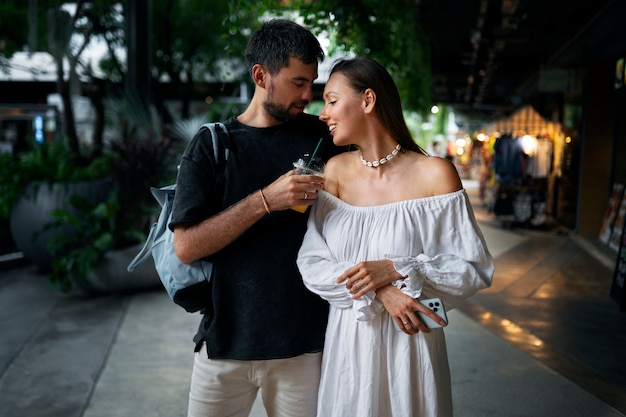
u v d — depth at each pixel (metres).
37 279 6.29
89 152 7.77
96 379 3.66
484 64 12.27
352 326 1.75
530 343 4.36
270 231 1.84
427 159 1.80
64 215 5.51
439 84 16.30
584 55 9.29
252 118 1.92
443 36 10.11
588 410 3.24
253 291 1.82
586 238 9.34
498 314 5.15
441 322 1.65
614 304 5.57
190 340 4.39
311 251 1.77
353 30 5.43
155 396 3.42
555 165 12.55
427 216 1.74
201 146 1.85
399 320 1.68
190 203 1.77
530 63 12.66
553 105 13.17
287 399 1.90
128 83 6.57
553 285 6.34
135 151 5.97
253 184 1.85
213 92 12.88
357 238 1.77
